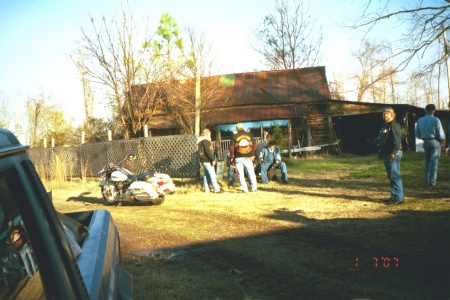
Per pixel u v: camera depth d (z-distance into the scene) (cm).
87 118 2492
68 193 1289
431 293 367
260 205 861
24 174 145
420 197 827
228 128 2742
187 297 389
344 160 2164
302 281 418
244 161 1059
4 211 132
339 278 420
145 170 1373
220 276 447
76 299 147
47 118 2789
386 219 659
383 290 381
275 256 509
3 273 125
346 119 3200
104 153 1505
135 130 2038
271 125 2772
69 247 163
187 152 1284
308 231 621
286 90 2959
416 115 2586
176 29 2017
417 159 1806
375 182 1130
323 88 2933
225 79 3127
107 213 319
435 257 464
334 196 918
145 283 428
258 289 404
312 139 2862
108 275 222
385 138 777
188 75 2306
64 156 1661
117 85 1952
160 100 2258
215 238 614
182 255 538
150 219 784
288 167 1766
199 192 1110
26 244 142
